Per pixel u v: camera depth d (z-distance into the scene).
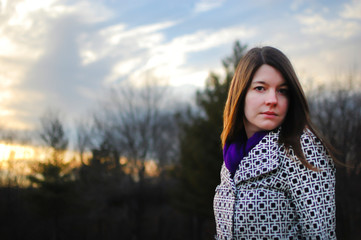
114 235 23.95
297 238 0.99
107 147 26.42
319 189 0.96
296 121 1.01
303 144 0.98
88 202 22.58
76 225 24.48
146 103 32.59
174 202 17.80
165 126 33.50
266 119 1.01
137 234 23.86
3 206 21.39
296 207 0.98
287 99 1.02
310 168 0.95
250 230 1.02
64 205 20.73
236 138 1.17
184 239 22.72
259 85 1.02
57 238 21.59
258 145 1.04
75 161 22.14
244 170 1.05
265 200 1.01
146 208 27.52
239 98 1.08
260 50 1.07
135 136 30.94
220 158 14.07
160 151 32.34
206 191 14.50
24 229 21.66
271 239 0.99
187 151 15.58
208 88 14.42
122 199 27.30
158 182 30.00
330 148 1.03
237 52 13.98
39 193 20.09
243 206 1.04
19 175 21.88
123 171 28.25
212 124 13.94
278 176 1.00
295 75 1.02
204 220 21.47
